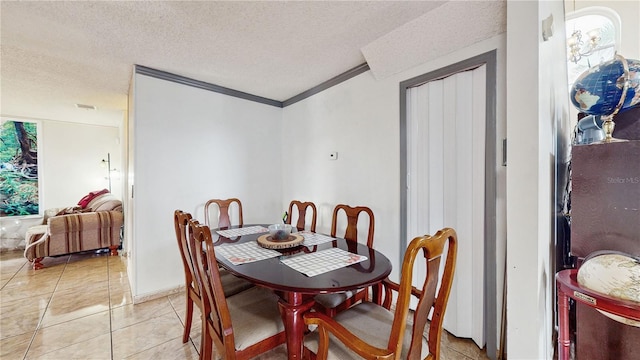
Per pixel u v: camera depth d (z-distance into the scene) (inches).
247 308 59.1
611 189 53.3
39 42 83.4
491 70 69.0
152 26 75.2
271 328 53.9
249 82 119.4
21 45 85.2
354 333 47.9
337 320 52.1
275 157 144.6
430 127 84.0
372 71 95.0
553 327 70.4
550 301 64.0
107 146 207.9
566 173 83.2
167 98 108.2
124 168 162.1
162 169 107.3
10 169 178.2
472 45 72.7
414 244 35.9
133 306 98.0
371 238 80.4
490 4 63.1
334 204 116.0
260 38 82.5
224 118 125.2
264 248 70.7
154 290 105.1
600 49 89.0
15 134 179.3
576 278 51.6
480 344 72.6
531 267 51.3
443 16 69.6
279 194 146.2
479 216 73.0
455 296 78.1
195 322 86.8
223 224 112.3
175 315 91.5
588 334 60.1
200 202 117.8
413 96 88.4
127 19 71.7
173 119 109.8
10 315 91.0
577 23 92.2
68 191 195.2
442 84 81.1
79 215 150.6
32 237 140.7
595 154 55.0
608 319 57.4
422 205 86.0
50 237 139.5
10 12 67.9
